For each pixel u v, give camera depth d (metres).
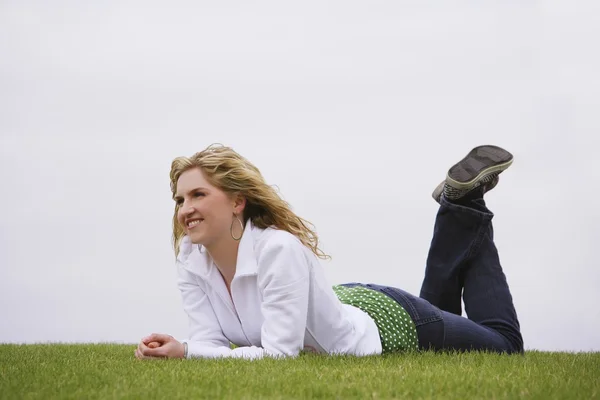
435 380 2.88
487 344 4.23
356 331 3.91
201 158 3.81
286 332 3.62
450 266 4.59
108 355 4.29
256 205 3.87
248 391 2.66
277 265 3.64
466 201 4.59
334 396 2.62
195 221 3.78
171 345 3.66
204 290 4.06
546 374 3.15
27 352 4.50
